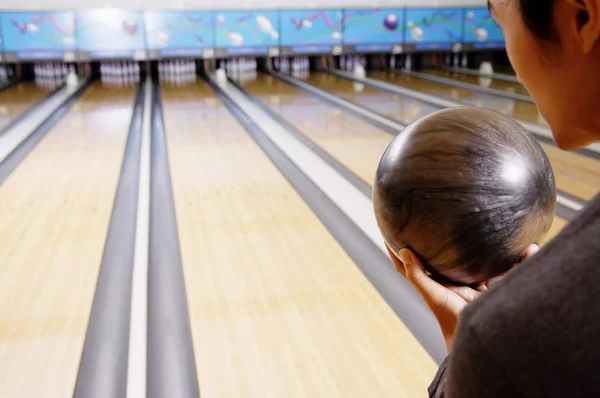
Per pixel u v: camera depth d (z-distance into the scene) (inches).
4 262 78.5
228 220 93.4
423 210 24.9
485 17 283.7
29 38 239.3
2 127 161.0
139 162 127.5
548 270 12.5
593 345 11.7
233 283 72.6
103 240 85.8
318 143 143.1
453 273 26.2
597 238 12.1
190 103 204.2
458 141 25.0
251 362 56.6
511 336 12.3
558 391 12.0
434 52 283.0
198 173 118.9
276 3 258.1
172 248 83.4
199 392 52.7
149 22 248.5
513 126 26.5
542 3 13.6
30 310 66.6
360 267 76.7
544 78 14.9
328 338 60.4
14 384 54.1
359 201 102.2
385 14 270.8
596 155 127.1
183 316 65.4
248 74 284.8
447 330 25.3
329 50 269.4
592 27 12.9
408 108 191.3
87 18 242.5
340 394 52.0
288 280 73.1
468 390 13.4
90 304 68.1
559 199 102.0
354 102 203.6
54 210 98.0
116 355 58.6
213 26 254.7
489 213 24.1
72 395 52.8
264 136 151.3
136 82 259.9
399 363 56.3
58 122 170.6
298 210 97.4
